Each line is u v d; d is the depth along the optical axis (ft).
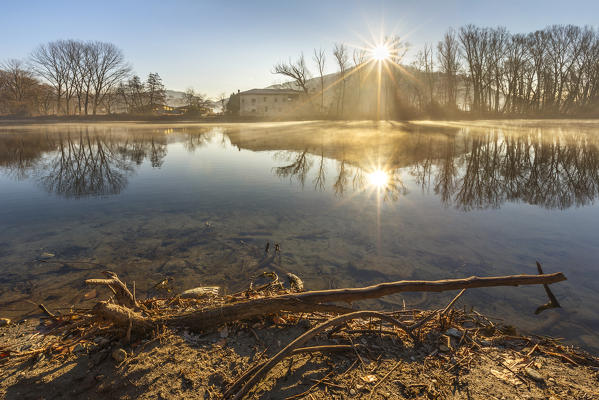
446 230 16.02
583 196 22.88
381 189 25.52
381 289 7.77
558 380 6.21
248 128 134.82
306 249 13.74
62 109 280.31
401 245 14.17
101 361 6.56
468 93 212.84
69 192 24.45
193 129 130.82
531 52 200.13
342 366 6.47
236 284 10.88
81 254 13.16
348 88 209.87
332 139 75.72
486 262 12.49
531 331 8.30
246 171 34.22
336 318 6.81
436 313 8.79
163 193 24.14
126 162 41.06
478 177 30.25
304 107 229.45
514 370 6.49
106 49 237.45
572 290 10.36
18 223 16.98
